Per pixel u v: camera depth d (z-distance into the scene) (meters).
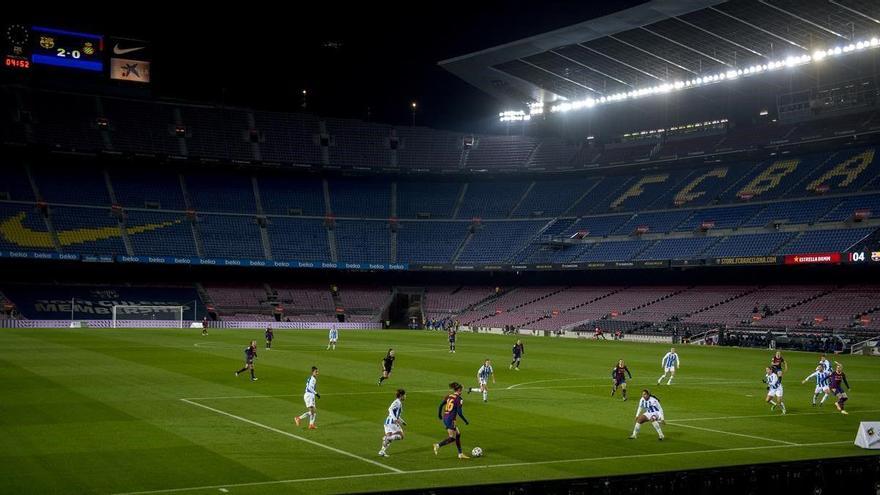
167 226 106.94
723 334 83.69
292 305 109.62
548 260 106.19
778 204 94.75
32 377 42.75
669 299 98.19
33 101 108.44
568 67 93.56
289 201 117.00
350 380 45.78
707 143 107.75
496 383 46.31
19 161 108.25
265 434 29.03
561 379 48.84
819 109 99.19
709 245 94.44
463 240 114.19
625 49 86.06
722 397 41.94
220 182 116.75
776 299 89.75
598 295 105.50
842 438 30.69
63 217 102.81
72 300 99.12
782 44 80.62
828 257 81.81
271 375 46.88
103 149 107.56
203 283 110.50
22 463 23.75
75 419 30.89
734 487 19.08
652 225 102.31
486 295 115.19
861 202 88.06
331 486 22.02
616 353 70.06
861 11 71.56
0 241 96.06
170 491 21.12
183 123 114.75
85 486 21.42
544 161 119.50
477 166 120.31
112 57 105.56
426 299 116.56
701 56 86.06
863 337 75.38
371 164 119.19
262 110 123.94
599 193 114.19
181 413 32.88
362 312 112.12
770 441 29.89
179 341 71.19
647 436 30.53
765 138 101.94
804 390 45.75
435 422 32.59
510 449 27.58
